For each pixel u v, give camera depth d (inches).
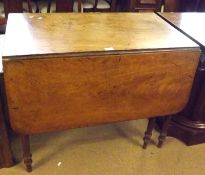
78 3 79.1
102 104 49.4
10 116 45.4
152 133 68.4
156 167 59.9
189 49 49.4
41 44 44.9
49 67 42.7
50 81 44.0
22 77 42.1
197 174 59.2
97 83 46.7
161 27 57.6
